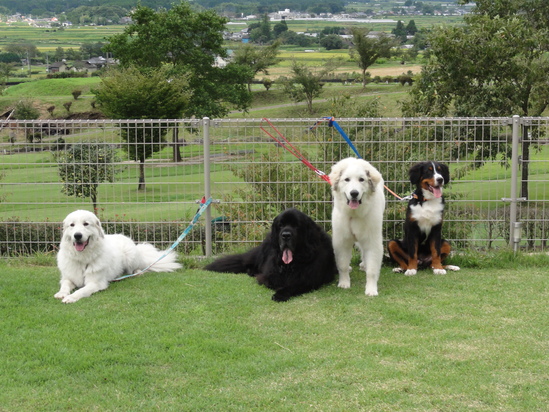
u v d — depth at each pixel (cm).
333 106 899
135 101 2189
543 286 640
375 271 637
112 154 749
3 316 595
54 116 5038
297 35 12738
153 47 3312
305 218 648
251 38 12862
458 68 1231
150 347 550
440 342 553
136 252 690
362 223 632
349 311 601
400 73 6731
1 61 11044
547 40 1295
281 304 616
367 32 5738
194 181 755
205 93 3384
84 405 499
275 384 514
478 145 771
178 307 610
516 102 1227
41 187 762
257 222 736
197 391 508
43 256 723
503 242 735
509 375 518
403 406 495
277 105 5506
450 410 492
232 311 603
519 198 719
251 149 739
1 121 732
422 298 622
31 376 521
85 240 635
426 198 670
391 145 764
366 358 536
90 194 757
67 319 590
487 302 611
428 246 695
